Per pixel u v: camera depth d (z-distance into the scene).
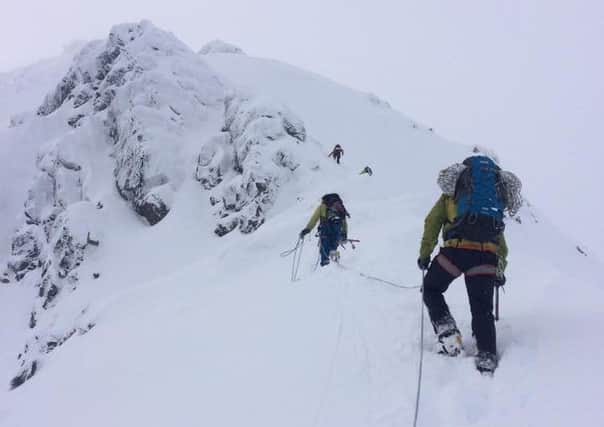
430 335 4.34
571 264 24.81
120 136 30.75
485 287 3.84
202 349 5.77
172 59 34.91
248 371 4.56
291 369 4.30
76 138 32.25
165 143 28.44
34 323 24.55
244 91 29.06
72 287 23.81
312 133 40.09
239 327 6.08
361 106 51.03
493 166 4.12
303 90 51.09
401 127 48.03
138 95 31.75
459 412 3.17
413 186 27.42
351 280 6.94
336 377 3.93
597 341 3.52
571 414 2.85
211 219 24.50
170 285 15.69
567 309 4.30
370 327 4.82
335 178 22.72
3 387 19.97
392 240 9.93
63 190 30.36
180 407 4.38
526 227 27.02
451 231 4.00
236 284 11.68
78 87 40.81
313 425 3.40
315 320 5.38
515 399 3.18
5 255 32.84
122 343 8.49
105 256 24.58
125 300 15.83
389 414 3.33
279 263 12.88
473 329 3.79
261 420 3.65
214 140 27.38
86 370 7.47
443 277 4.00
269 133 24.38
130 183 27.55
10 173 37.06
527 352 3.64
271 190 22.23
